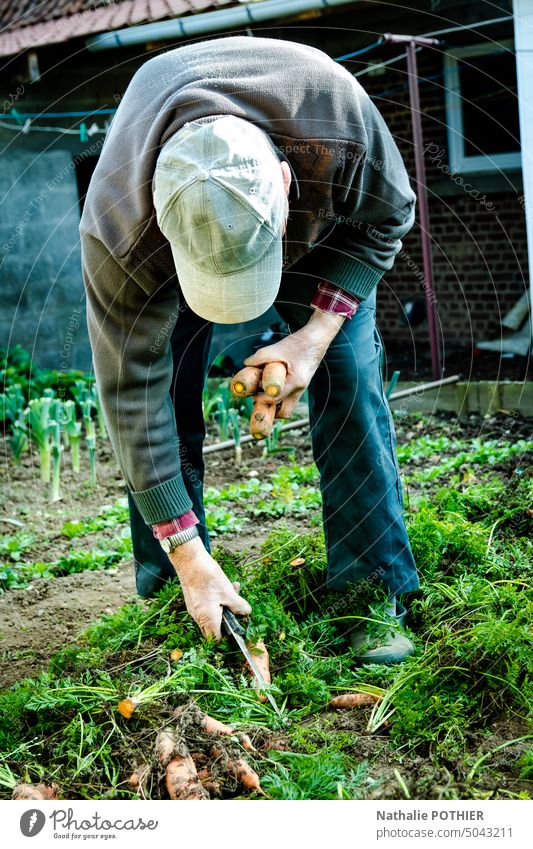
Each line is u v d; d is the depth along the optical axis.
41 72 8.28
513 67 8.71
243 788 2.43
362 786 2.41
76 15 8.56
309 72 2.51
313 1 6.50
